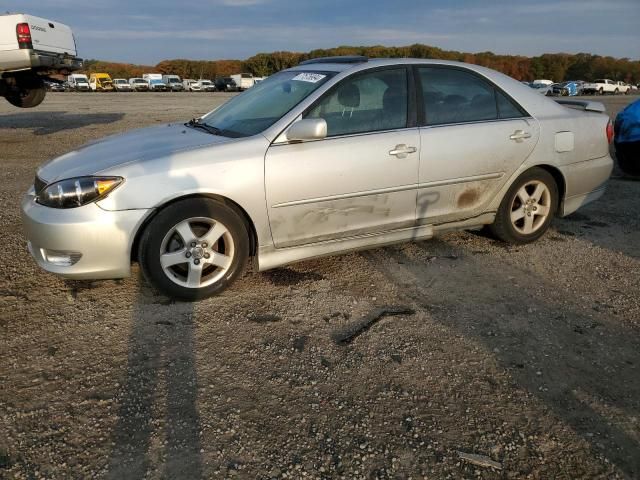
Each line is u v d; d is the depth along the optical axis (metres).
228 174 3.21
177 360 2.72
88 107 21.52
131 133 4.03
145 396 2.42
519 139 4.12
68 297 3.39
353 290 3.58
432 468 2.04
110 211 3.04
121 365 2.66
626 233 4.86
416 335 3.01
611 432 2.25
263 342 2.91
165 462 2.03
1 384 2.49
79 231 3.02
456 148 3.87
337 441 2.16
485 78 4.15
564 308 3.35
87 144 3.87
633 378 2.63
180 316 3.18
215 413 2.32
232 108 4.14
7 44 9.88
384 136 3.64
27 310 3.22
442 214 3.99
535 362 2.75
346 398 2.44
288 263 3.59
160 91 53.72
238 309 3.29
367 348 2.87
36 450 2.08
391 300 3.44
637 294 3.56
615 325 3.14
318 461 2.05
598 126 4.60
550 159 4.29
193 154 3.22
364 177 3.57
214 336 2.96
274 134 3.39
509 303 3.41
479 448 2.14
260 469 2.01
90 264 3.10
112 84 52.47
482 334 3.02
